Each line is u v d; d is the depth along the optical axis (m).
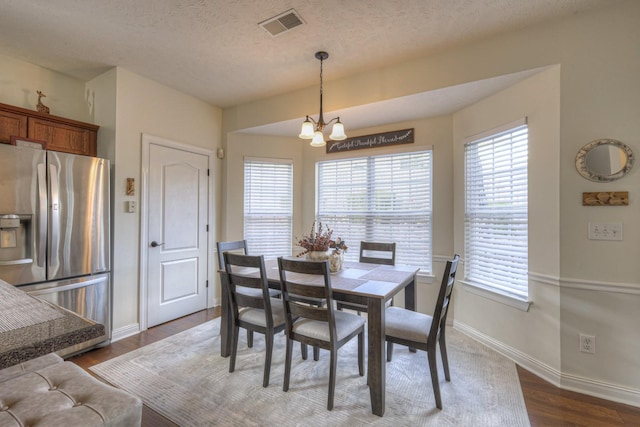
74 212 2.53
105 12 2.12
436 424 1.71
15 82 2.75
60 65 2.87
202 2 2.02
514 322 2.45
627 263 1.93
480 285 2.80
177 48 2.58
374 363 1.81
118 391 1.14
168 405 1.88
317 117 3.26
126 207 2.94
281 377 2.19
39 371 1.26
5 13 2.12
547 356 2.19
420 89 2.67
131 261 2.98
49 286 2.38
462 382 2.13
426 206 3.34
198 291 3.65
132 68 2.93
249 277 2.12
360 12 2.11
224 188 3.88
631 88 1.93
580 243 2.05
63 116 3.03
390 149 3.51
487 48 2.40
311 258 2.53
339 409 1.84
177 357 2.49
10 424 0.94
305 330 1.95
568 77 2.10
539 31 2.21
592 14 2.04
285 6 2.06
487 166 2.79
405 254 3.45
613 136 1.97
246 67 2.89
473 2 2.00
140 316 3.04
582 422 1.74
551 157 2.17
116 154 2.87
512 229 2.52
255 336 2.91
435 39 2.42
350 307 2.76
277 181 4.09
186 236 3.51
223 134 3.91
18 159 2.24
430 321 2.08
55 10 2.10
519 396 1.98
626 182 1.93
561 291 2.10
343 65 2.84
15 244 2.25
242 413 1.80
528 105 2.36
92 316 2.63
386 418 1.76
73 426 0.94
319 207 4.03
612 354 1.96
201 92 3.45
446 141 3.21
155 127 3.19
